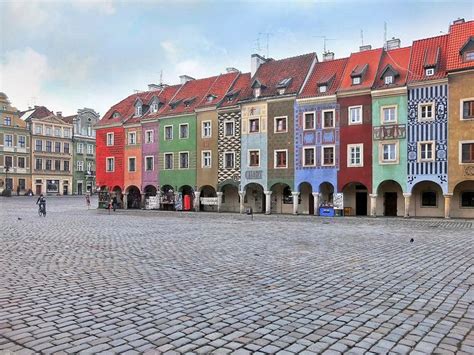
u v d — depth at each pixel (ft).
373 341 18.10
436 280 30.35
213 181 136.87
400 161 106.01
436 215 107.65
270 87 129.59
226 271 33.58
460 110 98.84
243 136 130.72
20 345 17.49
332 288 27.81
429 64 103.24
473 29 104.68
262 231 69.62
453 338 18.49
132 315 21.63
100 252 44.04
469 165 97.81
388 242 53.98
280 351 16.98
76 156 277.64
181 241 54.39
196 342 17.92
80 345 17.51
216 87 146.41
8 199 206.59
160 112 151.12
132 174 157.48
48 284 28.68
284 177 123.24
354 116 112.98
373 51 120.67
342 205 113.80
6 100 240.53
